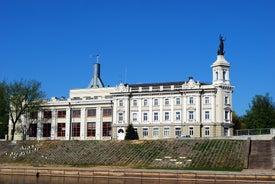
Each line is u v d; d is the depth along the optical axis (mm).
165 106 150875
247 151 88750
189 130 146125
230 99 147625
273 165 82750
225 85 146250
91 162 99812
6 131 181000
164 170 79562
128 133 147875
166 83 159875
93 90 176625
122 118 156250
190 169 84688
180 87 149125
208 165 87562
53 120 171750
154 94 152750
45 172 85312
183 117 147375
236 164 85875
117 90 157875
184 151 96375
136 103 155625
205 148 96062
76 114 168875
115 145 107312
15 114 166375
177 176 76000
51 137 170875
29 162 106375
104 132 162000
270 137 101062
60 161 103688
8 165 99688
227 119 146250
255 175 71000
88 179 78875
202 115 145875
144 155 98062
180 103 148625
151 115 152500
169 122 149250
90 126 165250
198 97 146000
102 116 163250
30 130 174000
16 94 149375
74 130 168000
